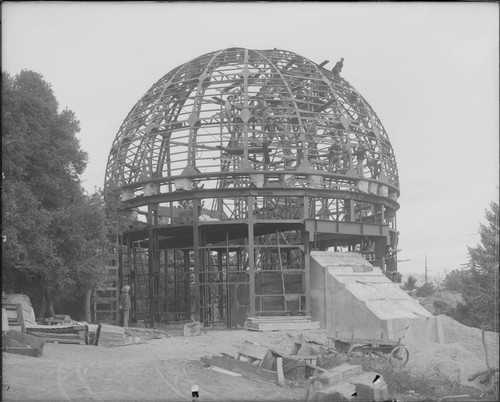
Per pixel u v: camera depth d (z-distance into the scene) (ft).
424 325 112.16
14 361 72.23
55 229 111.86
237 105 138.62
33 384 61.57
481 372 78.84
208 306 140.36
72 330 98.37
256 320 121.08
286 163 145.89
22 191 99.14
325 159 150.82
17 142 97.30
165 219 163.43
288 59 149.79
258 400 62.28
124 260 172.04
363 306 115.34
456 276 284.00
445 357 92.22
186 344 101.50
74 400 56.90
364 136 144.77
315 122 140.97
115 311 164.86
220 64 147.64
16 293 121.80
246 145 131.95
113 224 139.54
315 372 71.36
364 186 138.41
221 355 82.74
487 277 159.33
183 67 152.56
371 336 112.68
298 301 134.21
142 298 156.35
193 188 135.23
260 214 150.82
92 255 122.42
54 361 75.56
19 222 97.04
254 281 132.77
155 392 63.16
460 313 172.04
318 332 116.26
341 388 61.46
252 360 77.41
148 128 141.28
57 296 149.89
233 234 151.64
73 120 119.34
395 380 72.79
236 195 131.13
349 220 143.43
